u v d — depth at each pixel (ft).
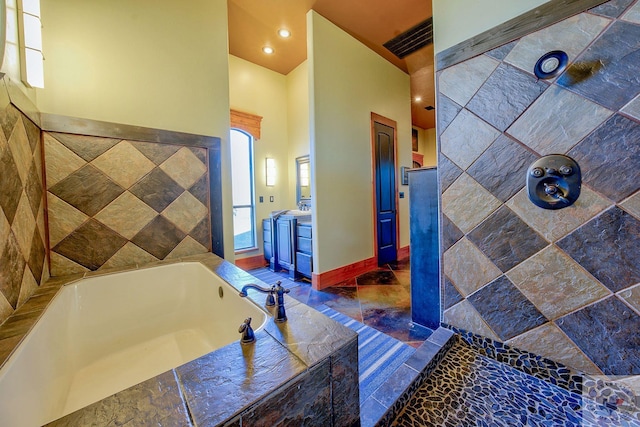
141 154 5.97
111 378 4.37
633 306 3.41
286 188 13.42
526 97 4.12
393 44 10.68
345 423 2.77
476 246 4.82
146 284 5.55
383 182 11.68
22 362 2.82
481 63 4.59
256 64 12.17
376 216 11.29
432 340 4.95
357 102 10.33
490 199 4.58
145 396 2.05
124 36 5.75
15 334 3.10
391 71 12.02
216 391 2.11
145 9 6.03
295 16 8.87
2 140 3.47
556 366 4.04
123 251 5.74
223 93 7.30
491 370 4.42
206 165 6.98
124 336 5.17
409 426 3.40
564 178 3.82
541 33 3.94
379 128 11.43
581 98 3.65
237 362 2.44
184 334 5.71
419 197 6.04
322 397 2.53
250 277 5.03
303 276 10.42
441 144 5.23
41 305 3.87
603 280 3.61
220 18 7.27
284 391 2.22
